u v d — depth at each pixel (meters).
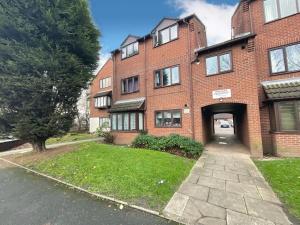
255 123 9.43
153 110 14.11
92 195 5.01
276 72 10.04
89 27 10.84
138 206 4.31
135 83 15.73
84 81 10.47
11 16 8.33
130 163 7.09
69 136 22.22
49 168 7.50
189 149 9.42
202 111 11.98
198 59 11.78
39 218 3.88
